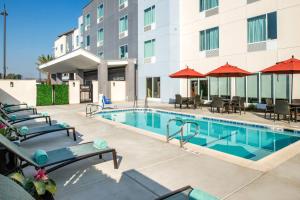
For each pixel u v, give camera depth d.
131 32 28.64
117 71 31.09
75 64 29.64
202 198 3.59
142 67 27.38
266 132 11.73
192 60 22.66
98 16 36.12
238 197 4.46
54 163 5.08
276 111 12.54
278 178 5.30
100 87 25.36
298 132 10.45
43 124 12.25
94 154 5.65
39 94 22.41
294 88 15.37
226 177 5.39
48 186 3.42
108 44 33.66
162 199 3.46
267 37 16.66
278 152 7.18
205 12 21.12
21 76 52.12
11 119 10.86
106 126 11.62
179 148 7.71
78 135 9.76
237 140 10.64
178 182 5.16
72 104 23.75
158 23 24.83
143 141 8.65
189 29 22.80
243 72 15.44
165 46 24.19
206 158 6.70
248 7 17.73
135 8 28.00
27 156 4.88
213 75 16.78
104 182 5.20
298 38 15.02
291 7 15.29
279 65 13.09
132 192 4.75
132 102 25.53
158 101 25.45
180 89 24.22
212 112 16.97
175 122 15.13
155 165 6.19
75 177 5.47
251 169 5.84
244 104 17.00
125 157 6.85
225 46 19.52
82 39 44.06
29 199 1.95
